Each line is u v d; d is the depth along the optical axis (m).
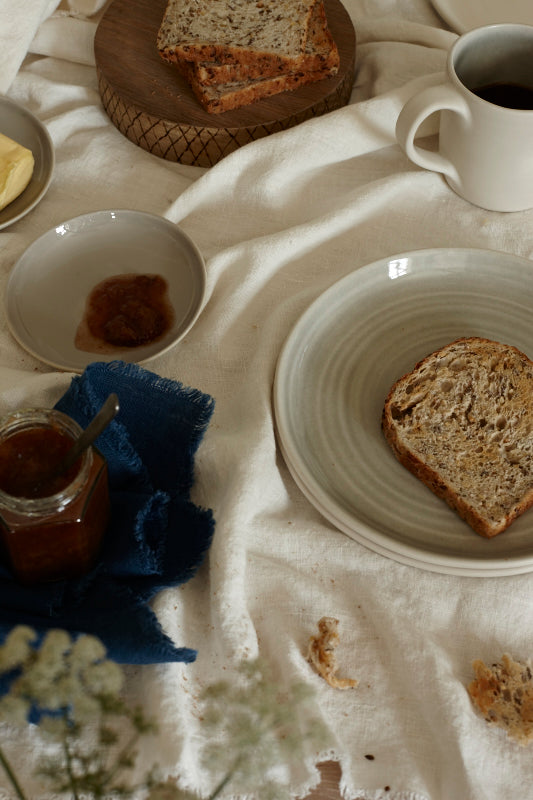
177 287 1.01
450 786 0.83
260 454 0.91
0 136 1.06
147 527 0.88
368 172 1.11
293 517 0.92
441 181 1.08
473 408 0.94
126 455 0.88
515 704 0.85
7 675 0.80
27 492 0.82
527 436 0.93
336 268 1.05
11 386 0.93
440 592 0.88
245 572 0.89
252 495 0.90
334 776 0.84
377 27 1.19
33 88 1.16
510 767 0.83
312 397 0.96
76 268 1.02
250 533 0.91
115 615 0.84
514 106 1.04
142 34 1.15
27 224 1.08
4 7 1.16
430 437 0.93
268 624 0.88
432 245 1.06
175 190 1.10
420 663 0.86
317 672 0.87
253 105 1.10
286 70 1.09
